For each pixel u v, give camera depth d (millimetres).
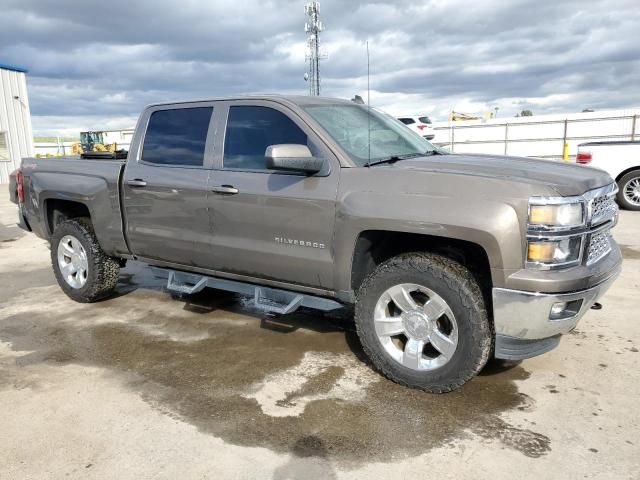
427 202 3273
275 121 4051
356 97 4902
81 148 30484
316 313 5172
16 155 23641
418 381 3469
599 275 3209
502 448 2861
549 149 27203
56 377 3834
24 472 2734
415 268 3389
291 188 3818
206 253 4383
